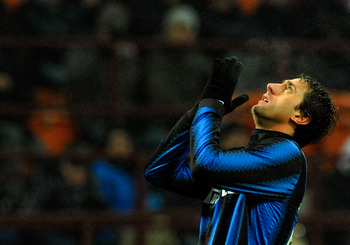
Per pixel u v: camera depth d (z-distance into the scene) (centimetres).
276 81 2503
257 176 1002
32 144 2452
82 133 2486
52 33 2609
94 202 2305
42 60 2534
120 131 2473
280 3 2655
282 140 1034
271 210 1021
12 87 2506
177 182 1132
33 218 2269
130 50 2533
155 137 2473
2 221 2259
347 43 2544
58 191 2305
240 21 2642
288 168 1016
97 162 2341
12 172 2308
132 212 2298
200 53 2544
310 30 2638
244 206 1032
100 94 2531
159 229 2298
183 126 1086
